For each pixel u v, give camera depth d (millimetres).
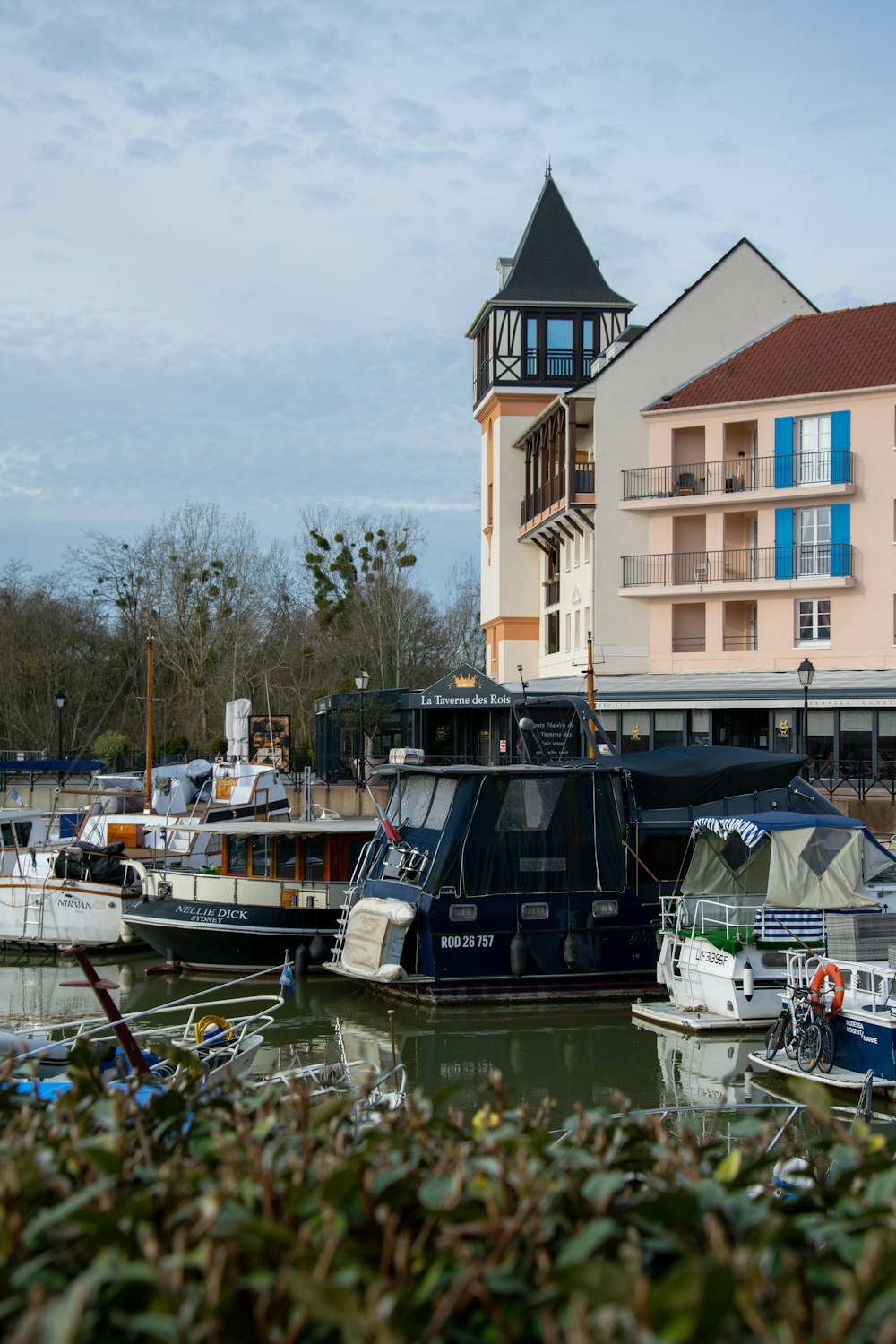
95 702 74312
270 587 83188
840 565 44625
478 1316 3516
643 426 48406
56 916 27453
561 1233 4047
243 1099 5660
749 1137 6090
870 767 42156
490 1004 21281
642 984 21859
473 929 21297
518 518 58875
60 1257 3699
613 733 44875
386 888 22188
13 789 51812
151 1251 3396
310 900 24875
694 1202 3854
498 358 58406
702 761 22953
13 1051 6902
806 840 19375
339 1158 4383
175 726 71938
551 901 21641
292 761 59438
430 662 81375
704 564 46969
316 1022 20359
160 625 75062
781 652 45594
